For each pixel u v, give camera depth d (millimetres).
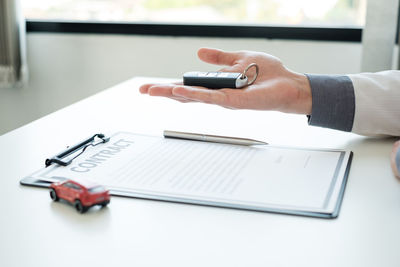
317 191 591
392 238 490
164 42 1979
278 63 811
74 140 787
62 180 616
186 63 1987
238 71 803
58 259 452
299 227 510
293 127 871
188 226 511
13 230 504
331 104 779
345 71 1864
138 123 881
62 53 2066
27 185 610
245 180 620
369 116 781
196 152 721
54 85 2109
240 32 1909
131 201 567
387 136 825
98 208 553
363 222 522
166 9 2043
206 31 1937
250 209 544
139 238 488
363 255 459
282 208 547
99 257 455
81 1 2078
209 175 635
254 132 837
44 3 2088
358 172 665
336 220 526
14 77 2008
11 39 1963
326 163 685
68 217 532
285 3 1949
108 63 2047
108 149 730
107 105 1009
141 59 2016
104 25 2008
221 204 555
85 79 2084
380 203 569
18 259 452
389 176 650
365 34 1688
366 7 1670
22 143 773
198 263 445
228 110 978
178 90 704
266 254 460
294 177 632
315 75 810
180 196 574
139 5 2053
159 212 542
